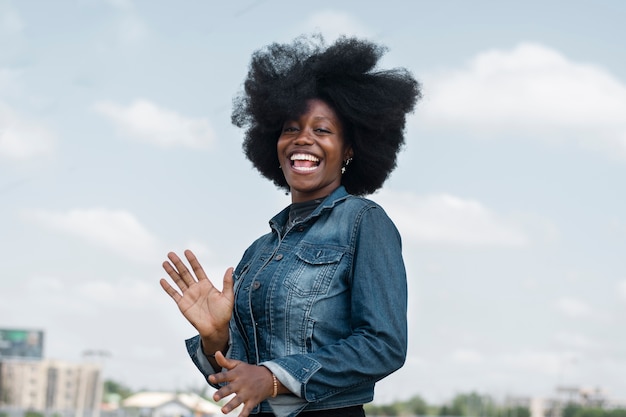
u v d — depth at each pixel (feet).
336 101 11.60
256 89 11.91
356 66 11.68
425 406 426.10
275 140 12.82
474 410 429.79
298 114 11.54
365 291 10.53
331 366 10.16
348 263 10.77
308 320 10.62
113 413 415.64
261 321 10.84
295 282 10.73
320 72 11.68
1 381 467.11
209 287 10.89
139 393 362.53
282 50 12.05
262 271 11.01
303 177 11.50
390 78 11.93
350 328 10.73
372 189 12.50
